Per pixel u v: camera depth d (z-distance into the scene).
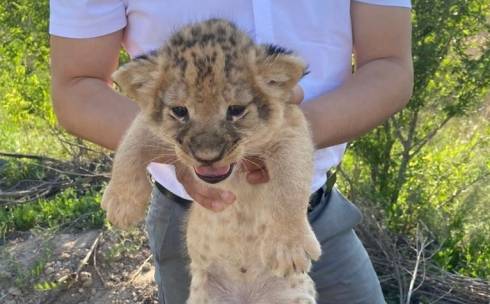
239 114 1.03
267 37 1.14
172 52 1.05
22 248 2.25
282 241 1.06
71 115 1.15
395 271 2.10
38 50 2.65
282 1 1.15
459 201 2.38
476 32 2.26
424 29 2.23
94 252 2.21
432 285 2.08
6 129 3.00
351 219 1.29
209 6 1.15
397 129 2.31
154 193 1.28
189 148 1.02
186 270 1.28
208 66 1.02
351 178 2.37
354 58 1.28
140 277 2.16
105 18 1.17
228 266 1.19
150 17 1.16
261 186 1.12
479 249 2.25
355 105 1.13
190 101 1.03
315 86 1.18
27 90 2.74
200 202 1.07
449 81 2.30
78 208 2.43
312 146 1.08
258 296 1.20
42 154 2.82
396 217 2.28
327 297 1.28
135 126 1.11
